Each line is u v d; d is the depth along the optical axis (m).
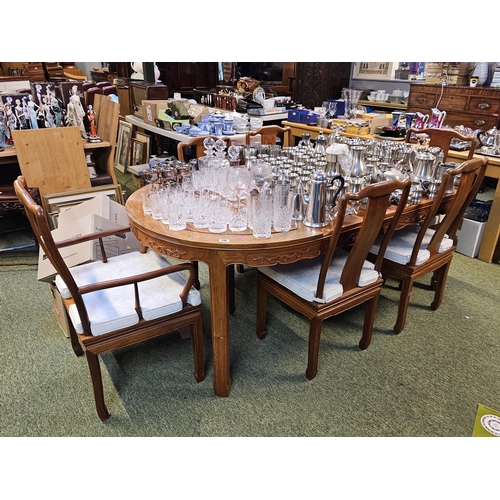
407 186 1.70
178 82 6.38
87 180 3.24
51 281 2.04
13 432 1.66
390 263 2.18
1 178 3.34
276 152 2.41
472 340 2.23
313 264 1.98
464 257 3.17
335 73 5.50
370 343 2.19
